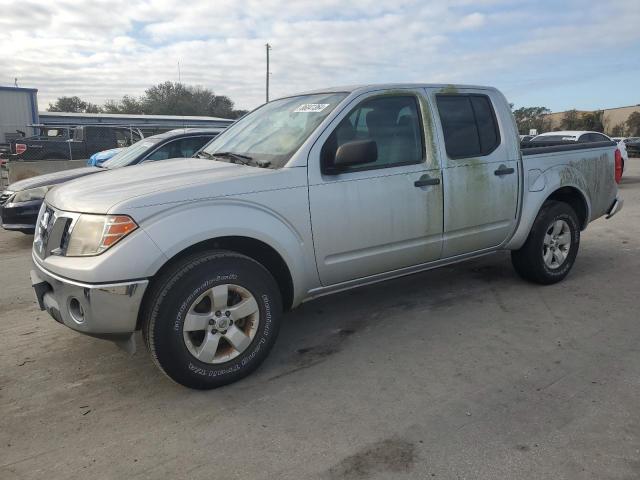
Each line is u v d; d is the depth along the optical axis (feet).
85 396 10.77
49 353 12.78
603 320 14.30
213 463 8.58
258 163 12.13
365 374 11.50
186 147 26.71
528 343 12.91
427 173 13.56
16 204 24.56
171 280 10.09
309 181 11.78
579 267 19.60
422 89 14.05
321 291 12.69
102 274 9.65
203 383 10.72
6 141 77.66
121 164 25.48
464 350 12.60
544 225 16.39
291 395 10.68
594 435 9.11
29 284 18.71
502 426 9.43
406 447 8.89
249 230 10.89
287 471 8.36
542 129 245.65
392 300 16.16
